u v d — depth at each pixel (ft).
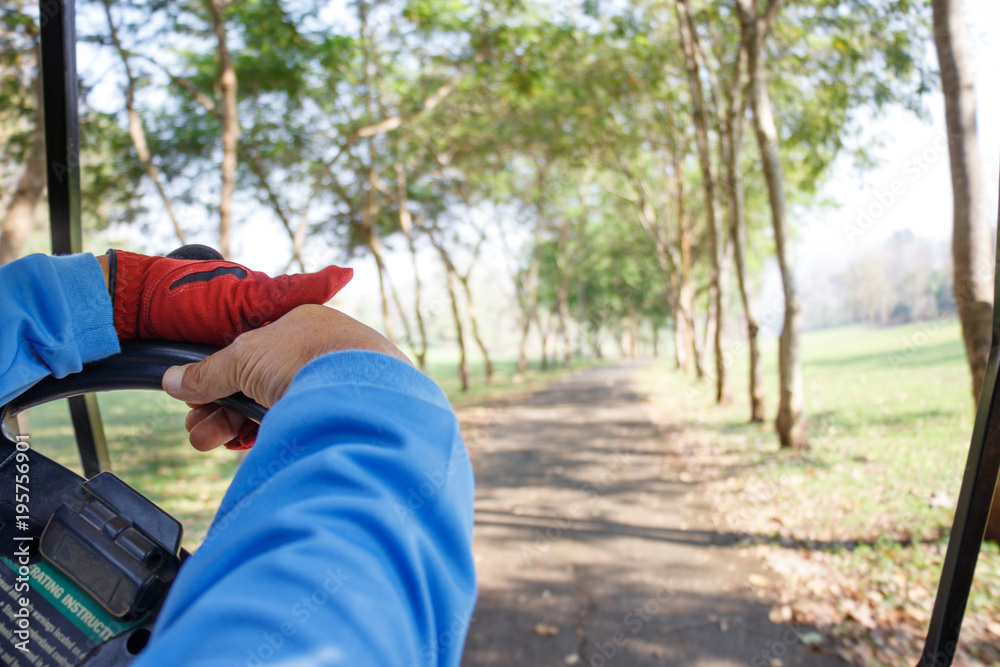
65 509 1.54
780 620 14.79
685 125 68.18
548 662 13.85
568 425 49.37
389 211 74.33
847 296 106.42
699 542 20.48
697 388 69.56
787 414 32.42
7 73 20.84
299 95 44.75
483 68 48.65
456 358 204.85
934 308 74.08
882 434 31.73
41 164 20.81
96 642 1.47
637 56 52.03
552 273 151.84
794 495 23.99
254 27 36.47
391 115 53.93
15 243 20.58
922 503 20.58
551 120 64.90
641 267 133.69
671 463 32.78
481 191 79.30
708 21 45.80
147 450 29.32
